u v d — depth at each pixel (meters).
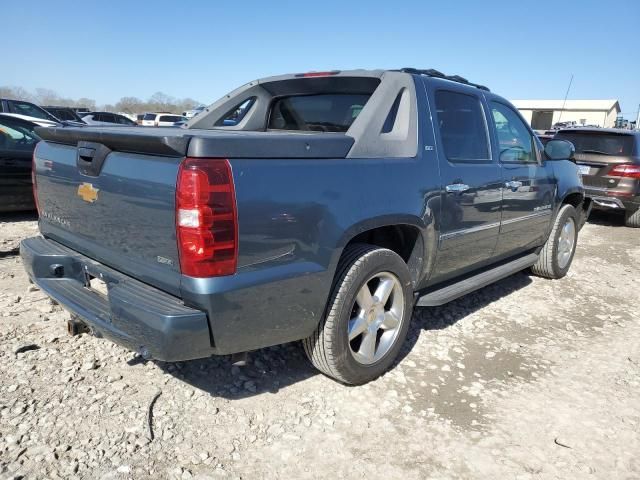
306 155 2.78
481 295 5.28
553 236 5.62
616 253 7.66
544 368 3.75
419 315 4.59
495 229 4.35
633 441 2.93
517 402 3.27
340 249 2.89
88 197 2.92
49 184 3.35
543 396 3.36
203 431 2.79
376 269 3.18
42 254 3.24
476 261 4.30
